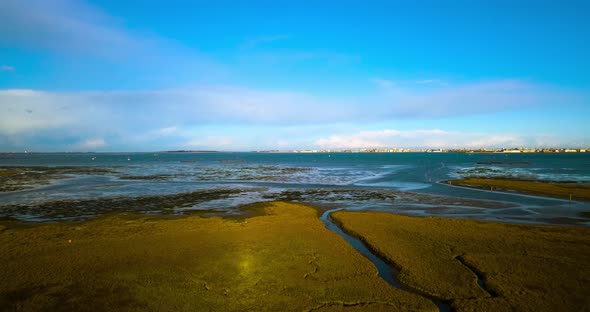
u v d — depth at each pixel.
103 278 11.88
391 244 15.79
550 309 9.66
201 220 20.69
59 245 15.50
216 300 10.32
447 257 13.97
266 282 11.61
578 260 13.41
